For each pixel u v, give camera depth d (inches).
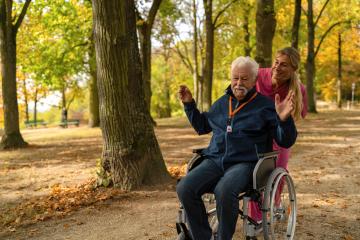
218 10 1015.0
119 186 284.2
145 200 258.8
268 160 142.8
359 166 362.9
